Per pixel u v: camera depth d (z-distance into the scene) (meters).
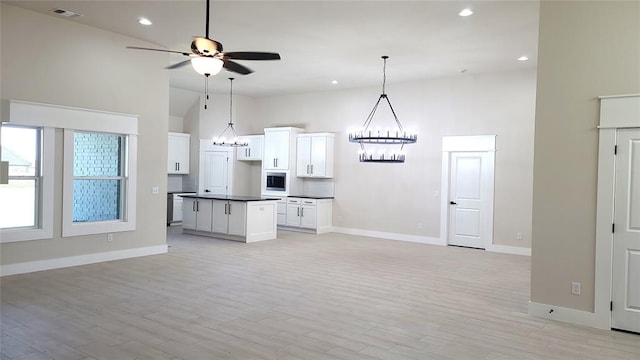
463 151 8.61
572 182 4.32
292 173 10.73
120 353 3.37
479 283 5.73
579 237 4.29
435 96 8.96
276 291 5.17
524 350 3.60
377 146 9.70
